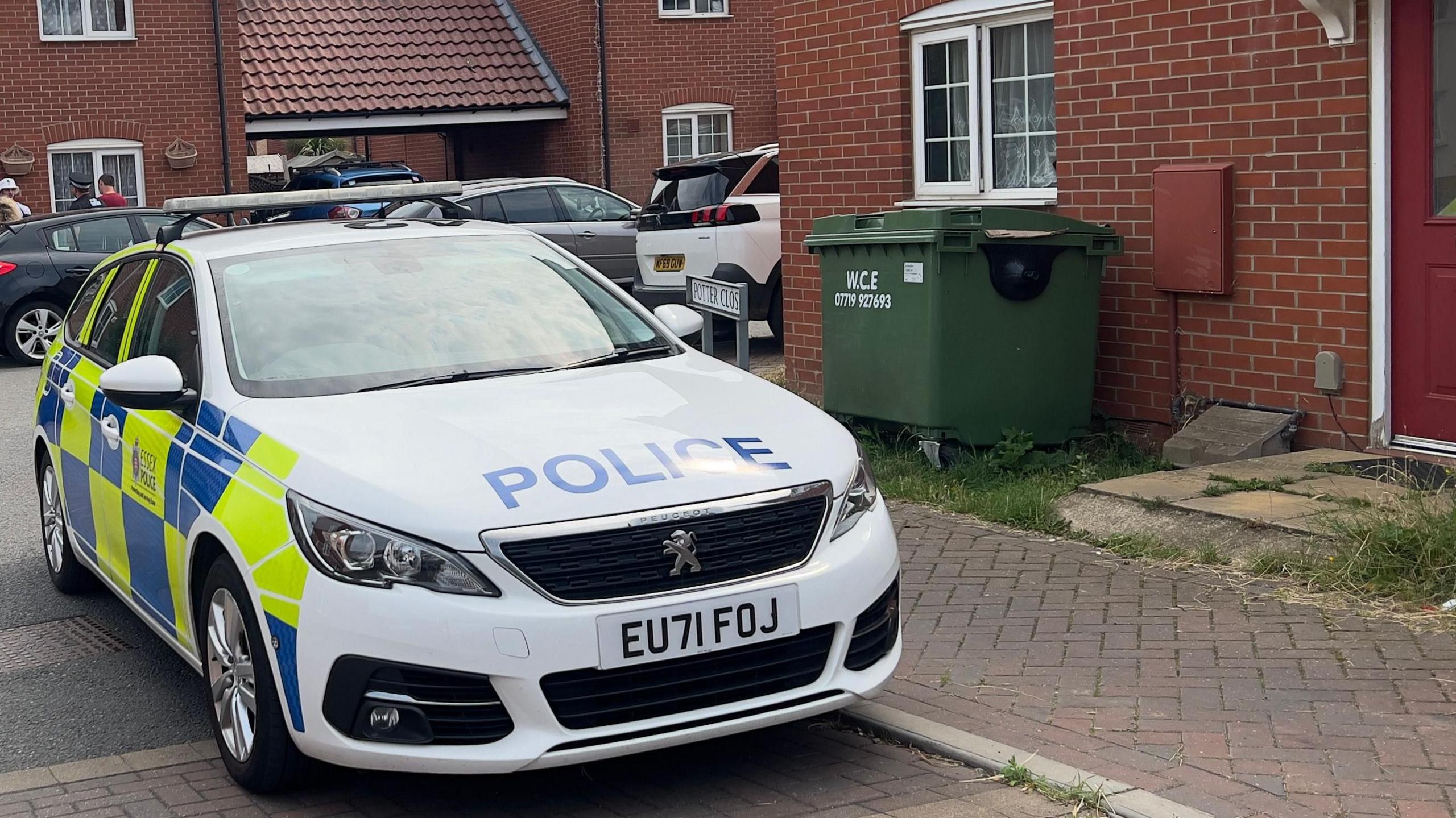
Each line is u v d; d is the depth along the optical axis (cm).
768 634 409
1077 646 535
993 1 920
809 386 1102
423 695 388
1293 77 755
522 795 440
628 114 2409
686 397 473
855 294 838
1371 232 731
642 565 399
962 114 967
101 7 2145
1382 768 414
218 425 470
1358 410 749
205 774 467
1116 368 866
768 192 1413
